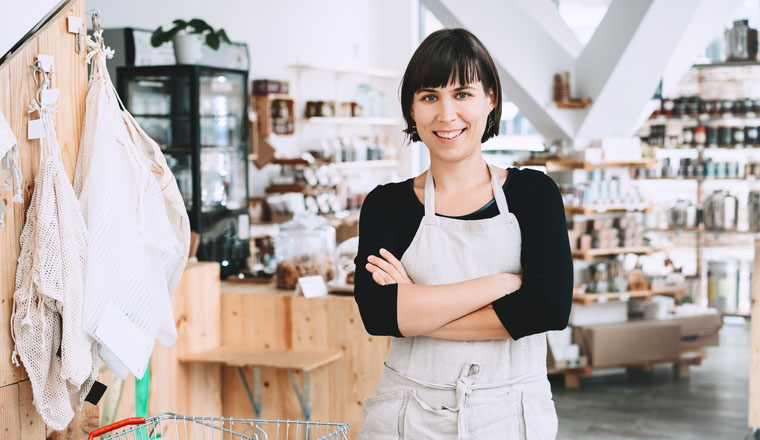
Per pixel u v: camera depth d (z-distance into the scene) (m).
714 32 6.39
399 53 9.99
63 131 2.17
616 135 6.45
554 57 6.25
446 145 1.76
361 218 1.94
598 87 6.08
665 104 8.10
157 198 2.27
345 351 3.54
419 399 1.79
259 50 7.83
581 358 5.84
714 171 8.14
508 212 1.80
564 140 6.25
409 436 1.79
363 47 9.66
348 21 9.34
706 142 8.17
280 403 3.60
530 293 1.73
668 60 5.86
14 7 1.71
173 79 4.58
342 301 3.53
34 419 2.15
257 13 7.79
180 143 4.59
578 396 5.68
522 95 6.38
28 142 2.08
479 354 1.77
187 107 4.56
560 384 6.01
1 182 2.00
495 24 6.18
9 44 1.76
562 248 1.77
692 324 6.20
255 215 7.18
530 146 9.43
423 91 1.74
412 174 9.88
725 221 7.94
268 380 3.60
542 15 6.23
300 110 8.48
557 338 5.81
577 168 5.97
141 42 4.94
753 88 8.13
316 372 3.59
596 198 6.00
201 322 3.57
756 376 4.43
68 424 2.27
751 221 8.02
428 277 1.81
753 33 8.02
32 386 2.05
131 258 2.13
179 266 2.45
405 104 1.82
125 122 2.31
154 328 2.21
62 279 2.02
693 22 6.24
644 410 5.34
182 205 2.40
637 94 6.12
